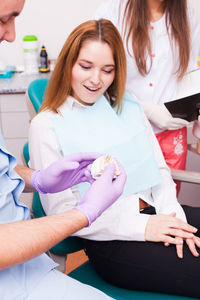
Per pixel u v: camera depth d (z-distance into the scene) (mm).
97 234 1169
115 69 1326
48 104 1305
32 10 2721
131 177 1304
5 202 822
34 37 2711
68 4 2723
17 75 2734
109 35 1209
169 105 1562
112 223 1165
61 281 841
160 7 1609
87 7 2740
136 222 1168
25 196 2146
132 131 1377
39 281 822
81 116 1301
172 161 1843
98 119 1324
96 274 1205
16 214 882
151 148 1390
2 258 667
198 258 1087
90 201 812
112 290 1127
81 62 1212
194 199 2396
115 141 1312
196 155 2422
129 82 1712
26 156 1515
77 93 1288
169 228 1146
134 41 1579
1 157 854
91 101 1305
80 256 2129
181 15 1608
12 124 2527
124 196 1278
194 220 1342
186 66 1679
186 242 1126
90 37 1193
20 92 2414
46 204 1234
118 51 1267
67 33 2811
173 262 1085
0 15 700
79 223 776
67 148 1233
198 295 1077
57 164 966
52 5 2715
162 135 1779
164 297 1087
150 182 1343
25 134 2562
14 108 2477
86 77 1229
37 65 2811
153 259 1098
